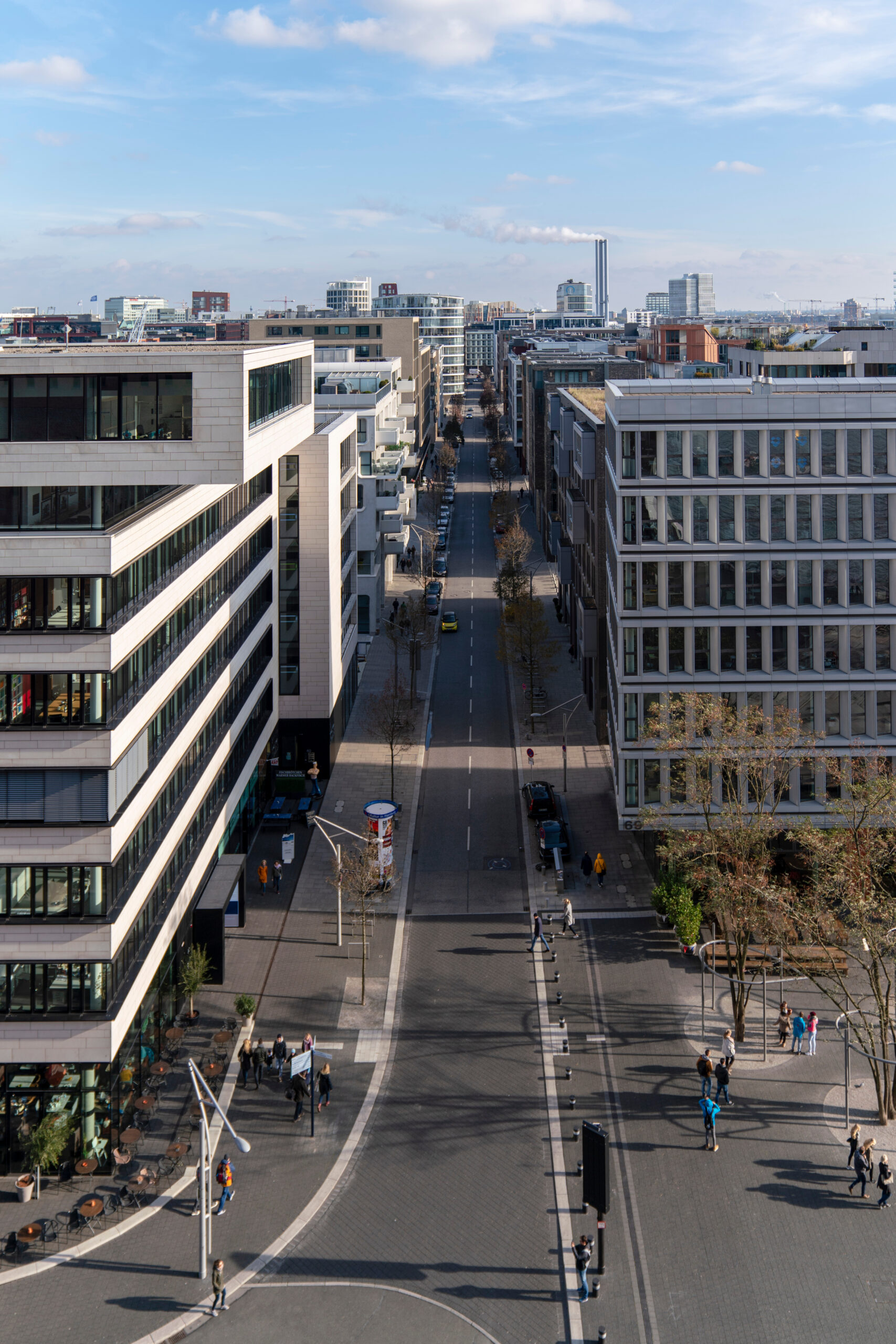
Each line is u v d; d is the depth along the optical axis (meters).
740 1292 33.91
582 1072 45.84
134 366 40.50
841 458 57.78
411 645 99.62
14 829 39.06
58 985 39.78
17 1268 35.44
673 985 52.72
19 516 41.03
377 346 196.62
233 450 41.16
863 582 58.56
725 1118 42.75
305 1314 33.38
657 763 59.66
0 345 50.50
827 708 59.38
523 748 85.69
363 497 112.06
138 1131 41.41
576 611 108.25
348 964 54.78
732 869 55.22
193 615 53.25
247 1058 45.69
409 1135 42.03
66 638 38.53
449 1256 35.72
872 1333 32.19
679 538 58.66
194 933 52.47
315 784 75.62
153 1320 33.16
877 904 43.81
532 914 60.03
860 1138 41.19
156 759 45.59
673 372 161.50
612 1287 34.19
